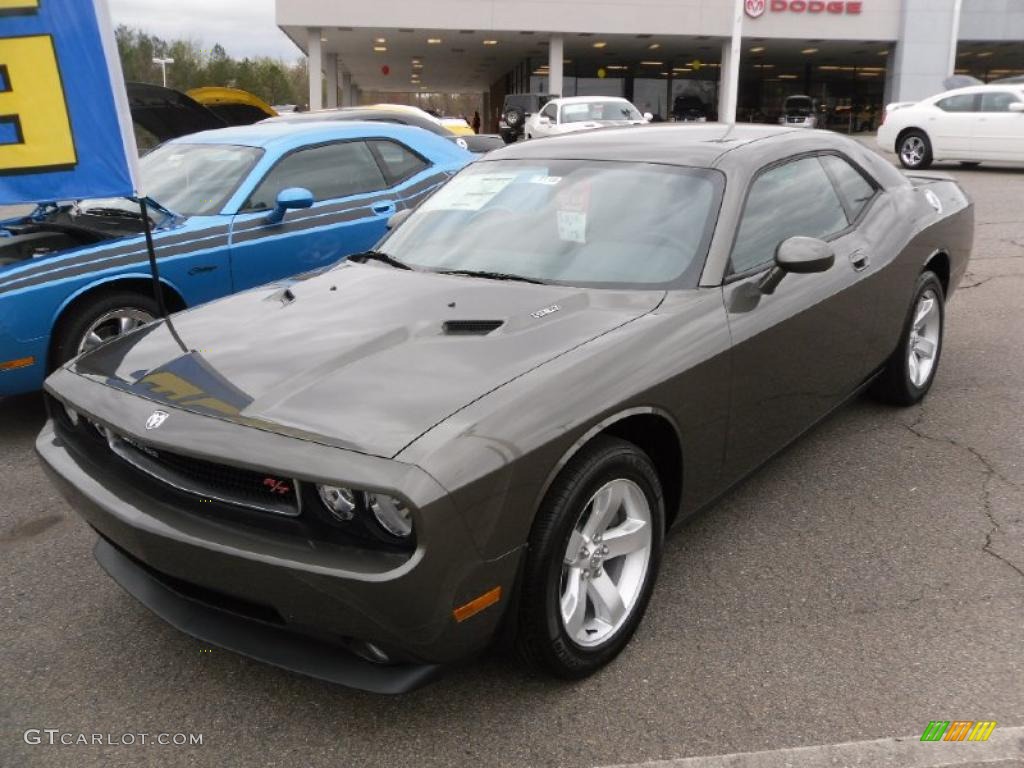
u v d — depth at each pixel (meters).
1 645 3.01
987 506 3.88
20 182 3.83
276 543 2.33
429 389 2.50
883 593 3.24
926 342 5.01
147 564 2.65
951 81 21.05
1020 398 5.14
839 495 4.00
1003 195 13.29
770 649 2.92
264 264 5.66
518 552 2.41
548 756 2.47
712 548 3.57
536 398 2.48
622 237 3.38
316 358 2.72
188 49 70.88
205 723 2.63
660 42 35.09
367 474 2.19
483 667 2.85
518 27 31.84
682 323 2.99
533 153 4.04
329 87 41.50
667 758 2.45
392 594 2.19
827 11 33.38
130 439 2.57
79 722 2.63
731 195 3.42
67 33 3.71
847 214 4.16
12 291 4.62
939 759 2.43
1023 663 2.83
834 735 2.53
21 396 5.69
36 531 3.85
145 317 5.18
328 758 2.48
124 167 3.88
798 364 3.54
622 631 2.85
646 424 2.88
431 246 3.71
